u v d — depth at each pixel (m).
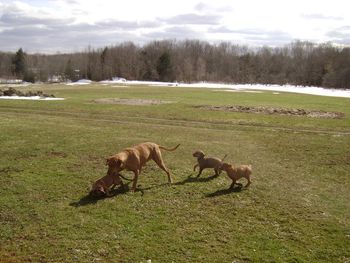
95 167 15.80
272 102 47.25
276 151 20.39
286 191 13.73
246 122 30.58
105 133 23.78
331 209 12.17
